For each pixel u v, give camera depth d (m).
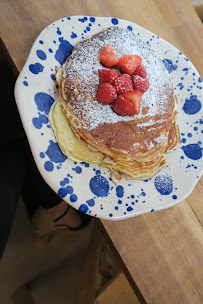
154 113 0.39
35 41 0.38
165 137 0.40
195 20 0.51
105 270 0.59
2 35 0.39
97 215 0.36
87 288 0.60
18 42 0.39
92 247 0.65
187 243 0.40
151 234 0.39
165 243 0.39
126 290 0.55
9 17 0.40
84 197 0.36
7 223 0.45
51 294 0.66
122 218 0.36
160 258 0.38
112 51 0.38
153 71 0.41
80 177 0.37
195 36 0.50
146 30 0.45
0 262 0.65
